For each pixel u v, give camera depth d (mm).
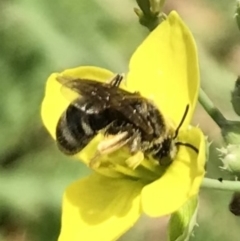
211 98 53
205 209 53
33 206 54
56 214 54
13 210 54
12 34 56
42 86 56
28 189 54
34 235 54
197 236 52
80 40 56
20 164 55
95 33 56
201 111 53
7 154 56
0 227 54
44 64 56
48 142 56
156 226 53
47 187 54
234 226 53
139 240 53
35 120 56
